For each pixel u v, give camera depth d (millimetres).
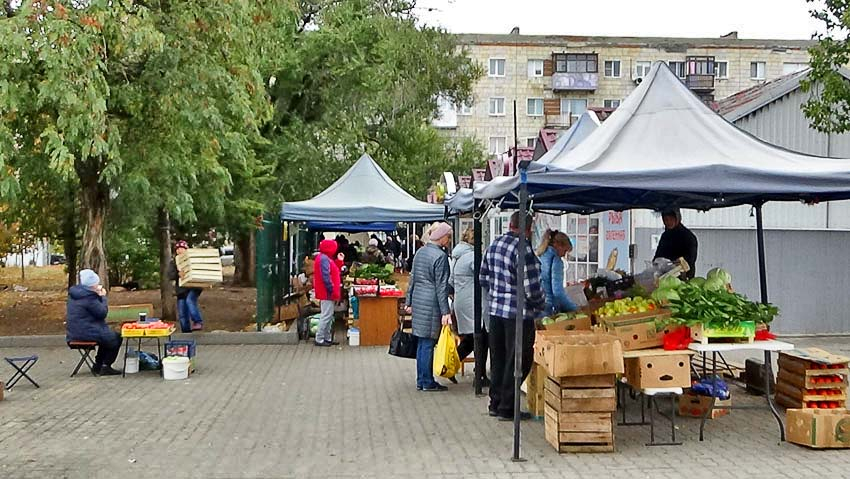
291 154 23109
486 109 58812
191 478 6738
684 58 60469
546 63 59312
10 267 40594
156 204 15742
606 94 59719
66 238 19141
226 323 18000
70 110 12312
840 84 13930
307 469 6980
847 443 7496
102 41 12641
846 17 12898
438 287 10484
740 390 10266
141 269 27781
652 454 7379
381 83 23922
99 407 9570
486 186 8969
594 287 9914
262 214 19656
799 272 16156
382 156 29469
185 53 14117
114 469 7004
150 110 14391
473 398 10094
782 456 7289
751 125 19141
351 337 14883
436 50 37594
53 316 18875
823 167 7660
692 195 10242
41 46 12008
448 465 7066
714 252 16078
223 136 14922
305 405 9688
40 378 11516
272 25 15711
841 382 8602
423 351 10578
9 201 15516
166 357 11641
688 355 7742
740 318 7793
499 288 8625
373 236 33656
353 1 23406
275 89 23078
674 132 8242
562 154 8898
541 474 6773
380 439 8031
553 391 7629
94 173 14875
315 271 14820
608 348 7301
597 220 16719
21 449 7672
